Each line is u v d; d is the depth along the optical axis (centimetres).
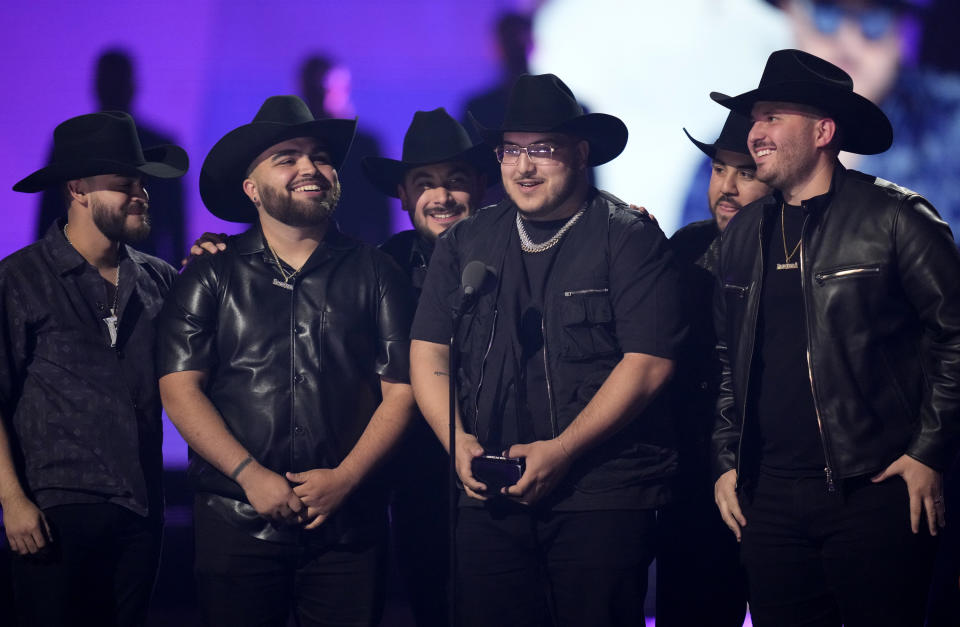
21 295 753
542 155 715
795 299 684
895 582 645
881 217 658
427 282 768
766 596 694
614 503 689
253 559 724
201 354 745
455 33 1416
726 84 1438
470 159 880
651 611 1186
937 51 1446
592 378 705
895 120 1459
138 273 788
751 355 695
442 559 827
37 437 741
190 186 1394
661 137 1443
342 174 1405
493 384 721
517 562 712
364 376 761
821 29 1441
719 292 741
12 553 741
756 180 827
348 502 736
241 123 1405
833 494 660
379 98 1416
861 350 657
